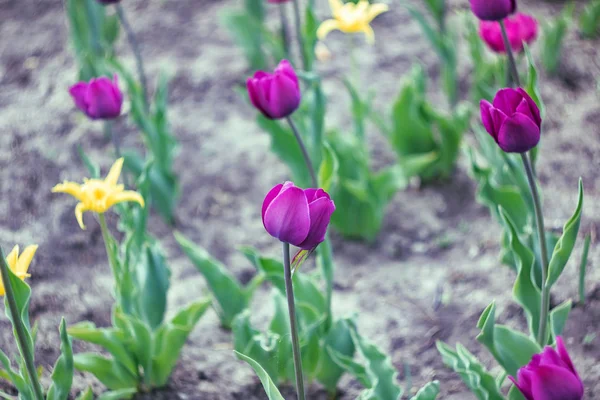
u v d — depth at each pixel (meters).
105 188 1.92
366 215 2.35
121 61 2.99
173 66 2.95
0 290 1.76
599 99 2.65
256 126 2.67
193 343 2.16
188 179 2.54
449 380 2.07
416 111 2.43
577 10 3.14
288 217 1.64
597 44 2.90
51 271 2.30
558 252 1.80
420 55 2.95
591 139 2.53
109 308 2.23
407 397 2.04
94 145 2.62
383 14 3.27
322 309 2.04
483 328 1.80
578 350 2.07
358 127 2.36
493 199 2.08
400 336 2.16
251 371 2.10
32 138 2.65
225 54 3.02
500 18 1.91
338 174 2.33
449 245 2.35
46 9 3.49
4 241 2.36
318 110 2.12
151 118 2.37
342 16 2.36
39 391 1.78
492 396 1.85
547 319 1.88
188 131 2.66
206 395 2.05
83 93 2.07
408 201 2.46
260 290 2.28
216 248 2.38
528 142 1.78
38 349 2.11
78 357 1.98
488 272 2.27
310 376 2.04
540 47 2.87
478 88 2.53
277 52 2.62
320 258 2.00
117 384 2.02
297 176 2.31
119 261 2.01
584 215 2.33
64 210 2.44
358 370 1.93
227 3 3.42
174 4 3.45
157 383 2.05
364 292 2.27
